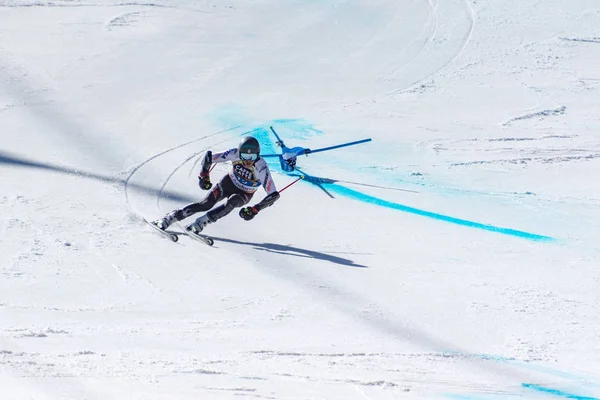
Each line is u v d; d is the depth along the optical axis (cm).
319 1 7856
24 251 2831
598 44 6788
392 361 1947
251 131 4769
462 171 4228
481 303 2547
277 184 3912
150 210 3428
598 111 5344
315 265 2905
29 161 3972
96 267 2741
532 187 4022
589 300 2612
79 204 3419
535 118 5181
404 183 4012
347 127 4925
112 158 4122
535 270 2941
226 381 1612
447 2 7794
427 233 3353
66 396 1359
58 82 5428
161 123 4781
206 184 3206
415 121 5088
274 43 6675
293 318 2350
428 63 6309
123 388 1459
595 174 4241
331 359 1939
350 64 6244
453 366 1923
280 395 1529
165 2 7681
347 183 3975
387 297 2586
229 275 2758
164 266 2805
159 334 2120
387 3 7769
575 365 1972
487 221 3531
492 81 5931
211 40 6662
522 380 1814
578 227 3491
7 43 6216
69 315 2270
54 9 7262
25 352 1800
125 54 6162
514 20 7331
